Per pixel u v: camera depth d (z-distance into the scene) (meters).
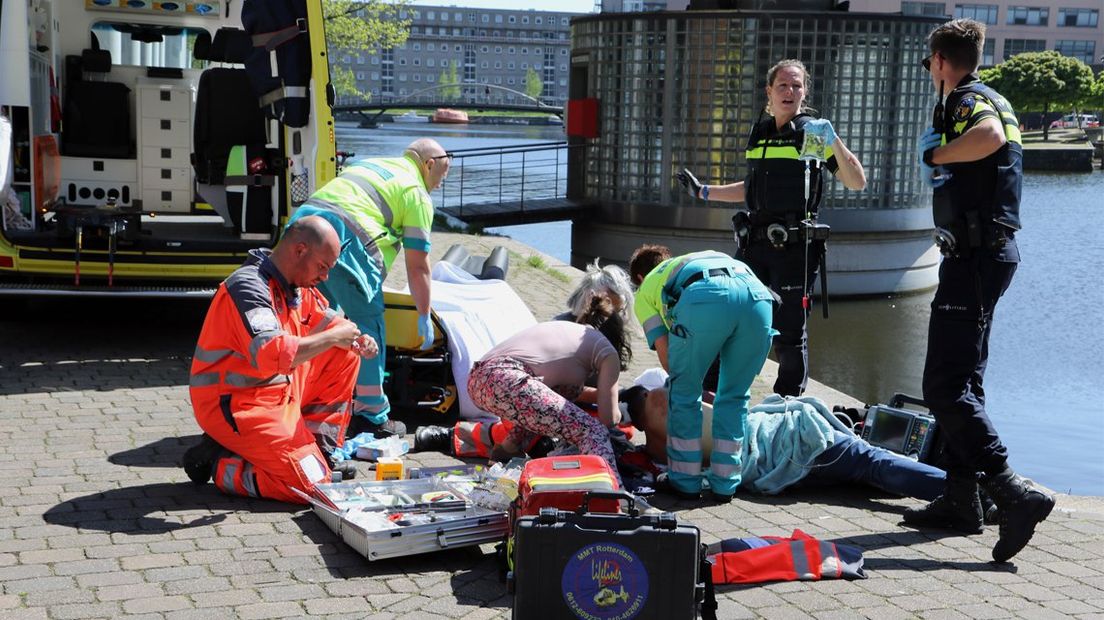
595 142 19.97
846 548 4.46
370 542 4.20
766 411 5.57
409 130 111.06
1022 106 79.56
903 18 17.98
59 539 4.41
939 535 4.86
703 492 5.29
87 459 5.43
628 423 5.80
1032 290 18.12
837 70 17.97
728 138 18.53
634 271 5.69
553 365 5.24
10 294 7.48
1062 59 78.81
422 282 5.93
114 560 4.22
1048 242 25.06
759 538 4.50
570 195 21.05
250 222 8.11
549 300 10.73
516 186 23.81
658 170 19.19
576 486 3.98
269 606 3.88
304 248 4.92
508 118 157.12
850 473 5.36
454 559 4.39
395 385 6.30
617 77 19.39
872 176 18.42
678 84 18.72
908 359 13.64
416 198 5.89
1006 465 4.55
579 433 5.04
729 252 18.94
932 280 19.94
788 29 17.92
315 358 5.37
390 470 5.19
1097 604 4.13
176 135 9.58
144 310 9.37
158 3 9.86
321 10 7.42
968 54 4.76
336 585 4.08
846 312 17.61
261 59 7.60
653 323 5.27
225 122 8.59
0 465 5.29
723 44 18.23
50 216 8.93
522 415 5.08
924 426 5.55
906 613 4.00
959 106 4.66
